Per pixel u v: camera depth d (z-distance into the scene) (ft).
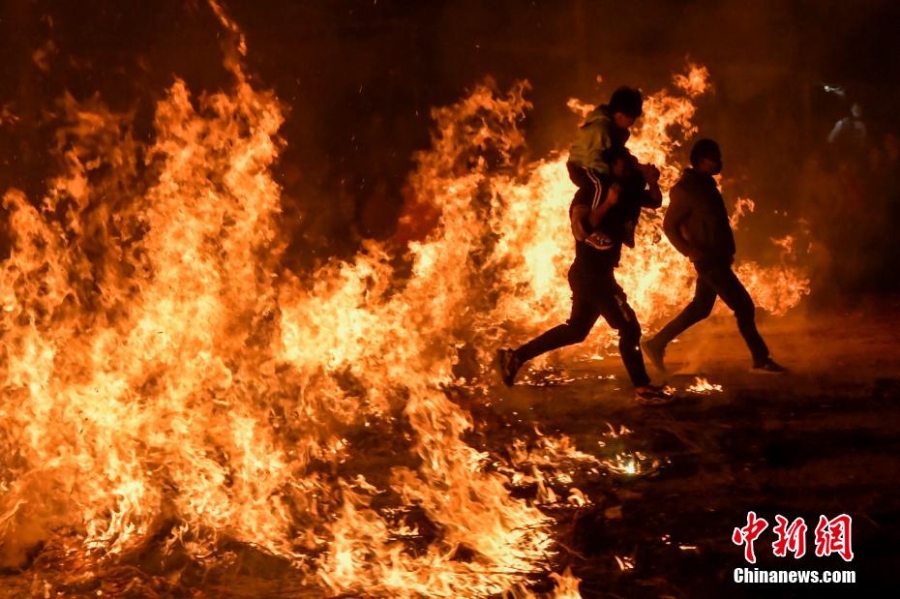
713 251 28.86
